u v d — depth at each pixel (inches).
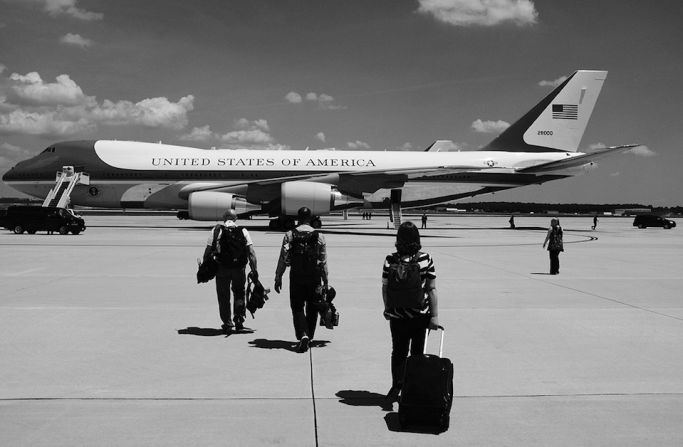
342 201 1414.9
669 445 182.2
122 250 889.5
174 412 209.0
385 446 181.6
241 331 347.6
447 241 1238.3
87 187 1545.3
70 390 232.8
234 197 1429.6
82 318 380.2
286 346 311.1
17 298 455.8
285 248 305.4
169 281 553.3
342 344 316.2
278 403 220.4
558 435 190.4
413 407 191.6
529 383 247.4
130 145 1571.1
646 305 442.3
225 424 197.9
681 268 709.9
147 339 324.5
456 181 1638.8
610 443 183.9
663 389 239.5
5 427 193.3
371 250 943.7
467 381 250.1
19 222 1274.6
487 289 524.1
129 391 232.4
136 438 184.5
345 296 478.9
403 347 230.1
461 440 186.5
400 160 1589.6
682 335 341.1
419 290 223.8
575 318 390.6
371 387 241.8
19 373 256.1
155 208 1611.7
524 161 1662.2
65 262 715.4
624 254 923.4
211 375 256.2
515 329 355.6
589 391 237.0
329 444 182.4
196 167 1533.0
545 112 1701.5
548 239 638.5
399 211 1571.1
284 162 1545.3
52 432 189.0
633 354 296.5
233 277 343.6
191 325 362.3
